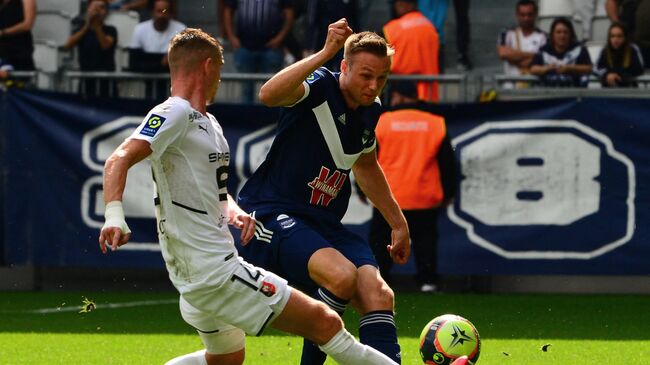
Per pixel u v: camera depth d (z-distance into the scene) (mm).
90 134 37312
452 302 35344
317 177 18047
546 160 36656
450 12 46094
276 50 42562
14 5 42406
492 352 25188
